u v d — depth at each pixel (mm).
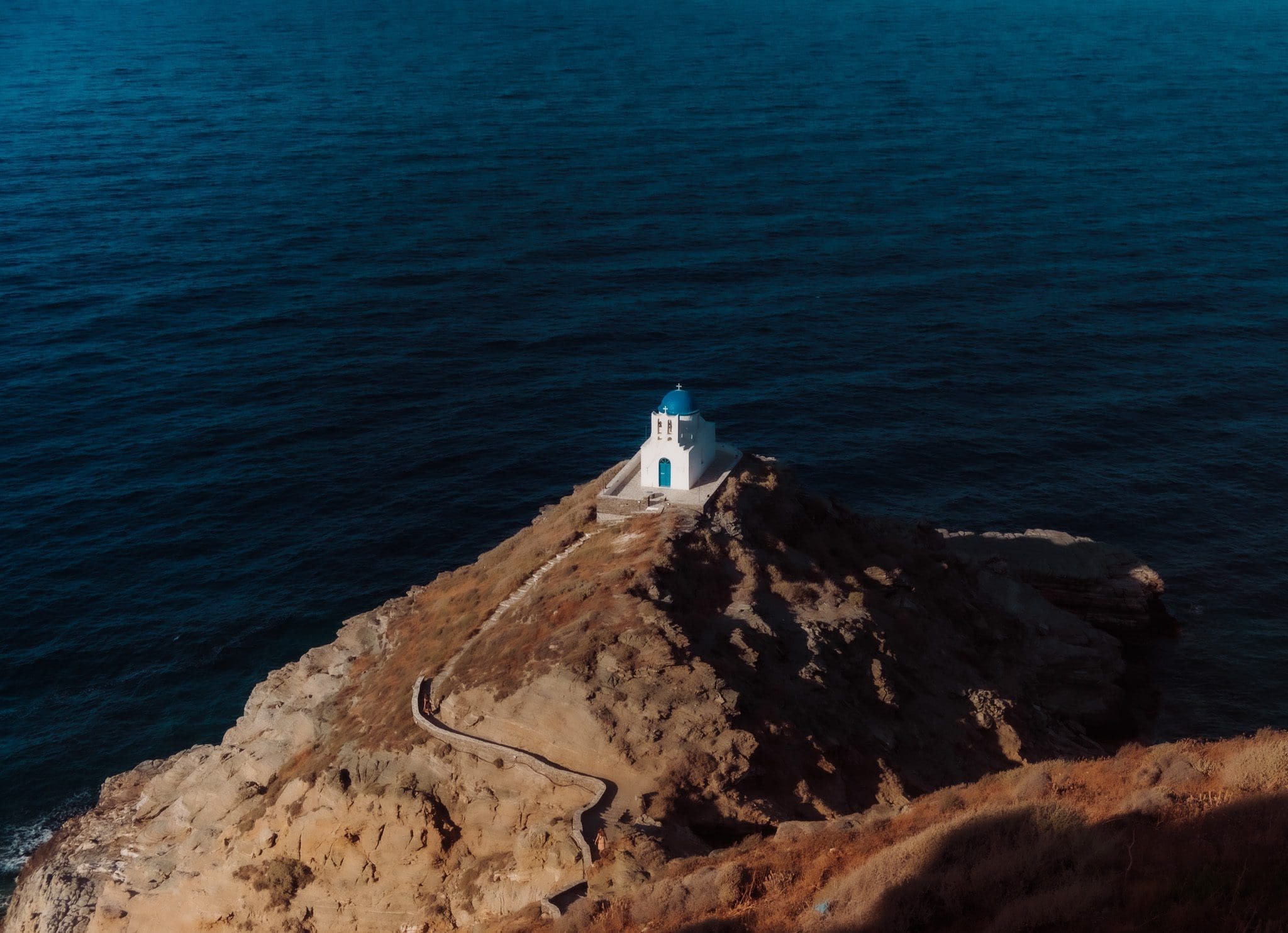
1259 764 40219
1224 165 196500
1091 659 74750
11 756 74250
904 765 56094
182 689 79500
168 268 151750
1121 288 143125
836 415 112625
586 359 125250
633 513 68938
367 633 74125
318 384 119625
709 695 51938
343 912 53125
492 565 74125
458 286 146500
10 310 135875
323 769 57000
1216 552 90562
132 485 101000
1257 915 32125
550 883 46781
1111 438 107625
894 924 35469
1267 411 111750
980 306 138375
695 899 40344
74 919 62188
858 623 61469
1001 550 86500
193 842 62625
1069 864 36531
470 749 53125
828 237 163875
